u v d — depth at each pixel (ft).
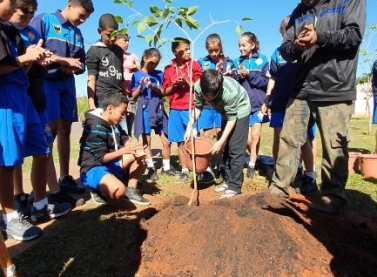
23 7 9.89
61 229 11.16
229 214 9.20
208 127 18.60
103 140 13.19
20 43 10.21
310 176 15.23
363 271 8.14
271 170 18.65
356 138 36.78
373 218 11.51
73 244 10.04
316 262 8.25
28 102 10.89
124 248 9.70
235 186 14.65
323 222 10.38
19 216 10.64
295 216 10.35
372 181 16.97
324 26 11.23
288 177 12.73
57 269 8.76
